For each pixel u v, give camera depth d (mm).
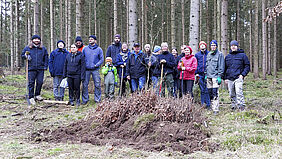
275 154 2793
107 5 22438
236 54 5941
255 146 3188
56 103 7047
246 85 13438
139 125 3756
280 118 4816
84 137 3709
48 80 11188
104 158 2857
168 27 22078
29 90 7184
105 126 4031
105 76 7266
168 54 6547
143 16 18531
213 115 5434
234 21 26438
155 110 4141
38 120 5074
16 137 3816
